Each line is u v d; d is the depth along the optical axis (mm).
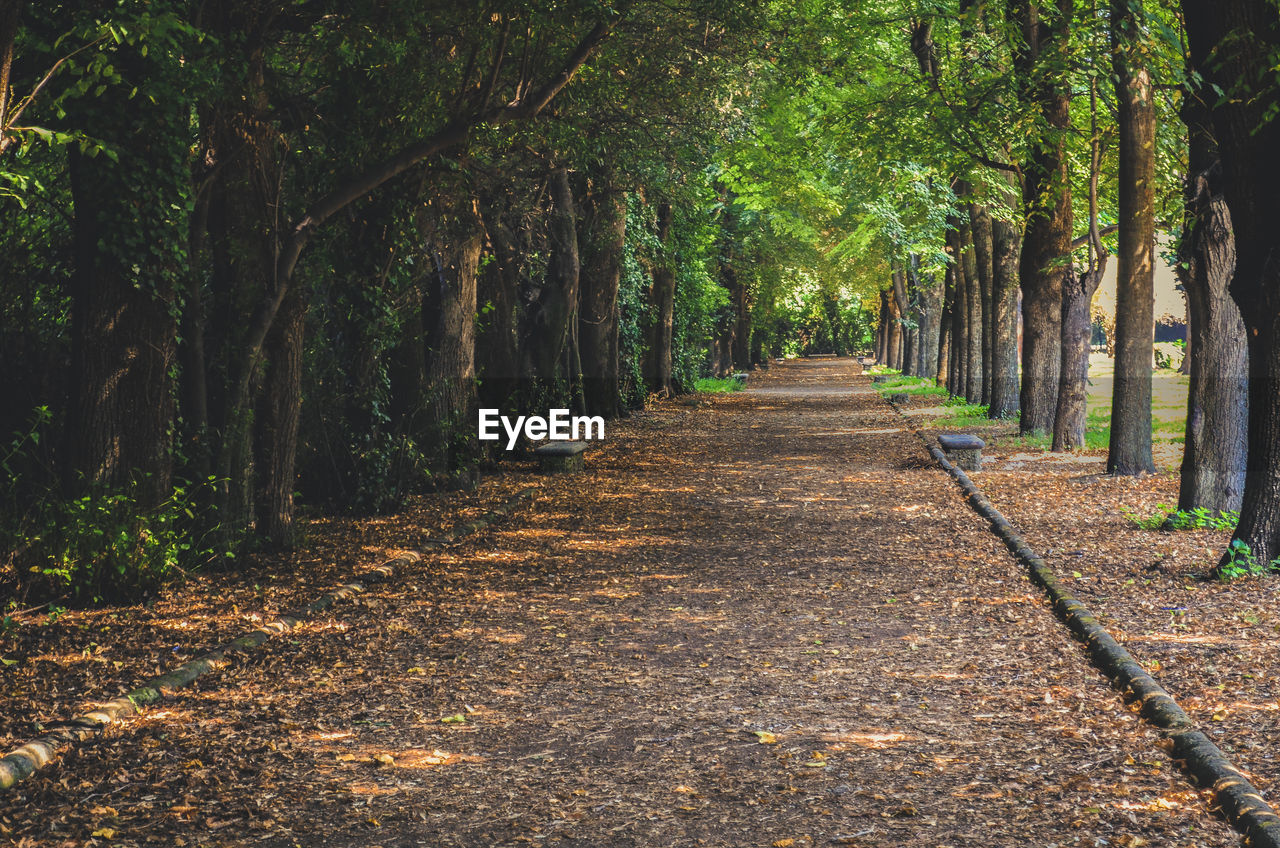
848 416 34094
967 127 20766
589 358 31047
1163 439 24703
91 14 9484
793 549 12430
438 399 17422
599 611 9438
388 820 5020
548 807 5164
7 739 5953
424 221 15648
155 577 9750
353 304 14859
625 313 35156
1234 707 6285
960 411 33281
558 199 24094
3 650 7996
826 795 5246
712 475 19922
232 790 5367
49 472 10570
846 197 38156
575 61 13609
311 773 5609
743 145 21984
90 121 9945
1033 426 25109
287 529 12531
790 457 22906
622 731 6258
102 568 9469
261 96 12023
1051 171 20656
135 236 10273
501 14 12977
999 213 26141
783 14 16016
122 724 6379
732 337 62469
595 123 16719
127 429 10398
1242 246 10172
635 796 5289
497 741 6109
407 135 13523
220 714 6602
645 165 22484
